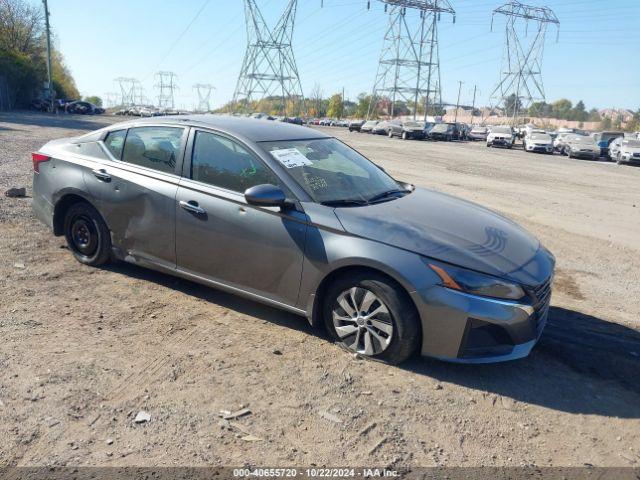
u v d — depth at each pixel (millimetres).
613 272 6754
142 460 2764
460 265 3627
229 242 4324
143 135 5031
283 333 4266
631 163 29438
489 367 3953
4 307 4410
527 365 4027
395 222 3955
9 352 3715
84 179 5191
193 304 4715
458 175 17141
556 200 12820
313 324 4125
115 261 5602
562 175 19781
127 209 4922
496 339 3627
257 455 2857
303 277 4035
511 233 4293
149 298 4789
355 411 3301
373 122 56156
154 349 3904
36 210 5707
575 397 3641
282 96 70125
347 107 136000
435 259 3656
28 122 31781
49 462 2715
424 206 4453
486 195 12828
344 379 3646
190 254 4586
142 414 3127
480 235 4047
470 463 2914
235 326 4348
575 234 8914
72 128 27891
